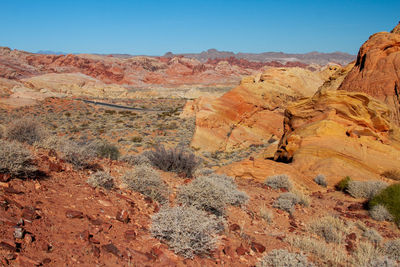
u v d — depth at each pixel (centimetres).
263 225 735
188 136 3900
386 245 683
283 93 5059
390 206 942
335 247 637
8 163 509
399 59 2764
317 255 580
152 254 406
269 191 1203
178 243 430
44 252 334
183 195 681
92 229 420
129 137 3675
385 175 1573
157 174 720
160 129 4219
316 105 2083
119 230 450
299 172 1507
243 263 475
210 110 4262
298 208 987
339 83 3962
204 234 464
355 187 1243
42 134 925
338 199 1216
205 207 663
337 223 808
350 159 1627
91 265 340
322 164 1617
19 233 339
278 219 823
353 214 994
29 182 522
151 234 463
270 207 927
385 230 847
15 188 479
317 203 1131
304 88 5472
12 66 19825
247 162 1560
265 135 4550
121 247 399
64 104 5928
